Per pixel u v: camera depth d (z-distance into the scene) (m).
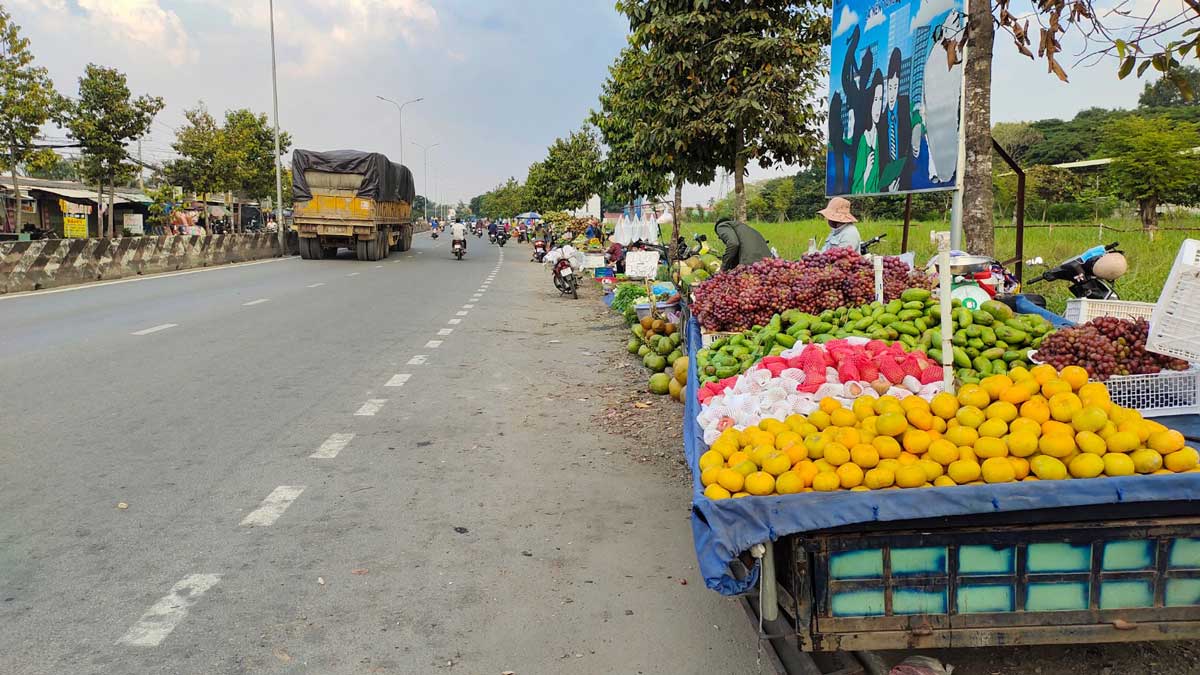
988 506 2.91
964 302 5.40
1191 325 3.68
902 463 3.11
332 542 4.65
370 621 3.77
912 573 2.99
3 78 27.36
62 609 3.80
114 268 22.66
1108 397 3.25
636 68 16.66
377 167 31.62
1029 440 3.05
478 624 3.77
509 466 6.13
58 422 6.98
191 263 27.86
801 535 2.97
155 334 11.87
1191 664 3.39
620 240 20.48
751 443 3.35
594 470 6.07
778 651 3.53
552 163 55.34
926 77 5.94
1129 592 2.99
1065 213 38.47
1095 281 7.11
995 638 3.00
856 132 7.52
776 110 12.52
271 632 3.64
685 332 9.65
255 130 55.56
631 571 4.36
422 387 8.85
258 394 8.25
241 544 4.59
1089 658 3.45
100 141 32.22
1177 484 2.90
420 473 5.92
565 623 3.79
